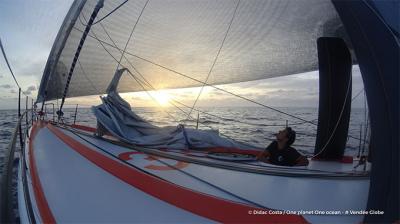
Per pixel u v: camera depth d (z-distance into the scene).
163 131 4.59
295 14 4.22
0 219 1.35
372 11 1.80
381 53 1.69
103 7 4.99
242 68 4.93
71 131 4.96
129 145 3.98
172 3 4.56
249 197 2.27
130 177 2.54
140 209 2.02
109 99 4.51
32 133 4.79
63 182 2.51
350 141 5.80
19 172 3.24
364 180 2.76
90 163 3.06
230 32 4.64
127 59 5.25
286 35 4.46
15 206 3.16
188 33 4.81
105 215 1.93
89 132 5.32
